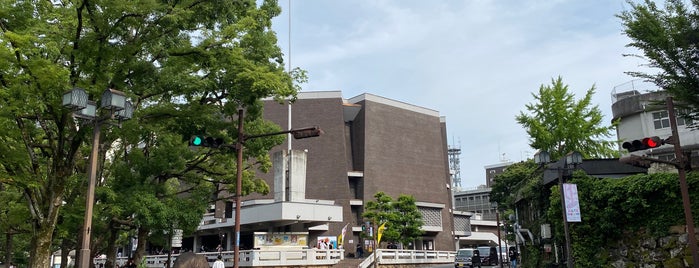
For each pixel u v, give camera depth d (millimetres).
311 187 59094
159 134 19375
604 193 18562
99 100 14664
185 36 16812
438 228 65625
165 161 18594
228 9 16172
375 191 61125
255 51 18438
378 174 62188
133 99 15992
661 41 15391
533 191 24906
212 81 16719
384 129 64812
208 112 17359
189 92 16375
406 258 44031
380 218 46656
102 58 14180
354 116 64688
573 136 33500
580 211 19219
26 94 12727
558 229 20297
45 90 13078
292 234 34344
